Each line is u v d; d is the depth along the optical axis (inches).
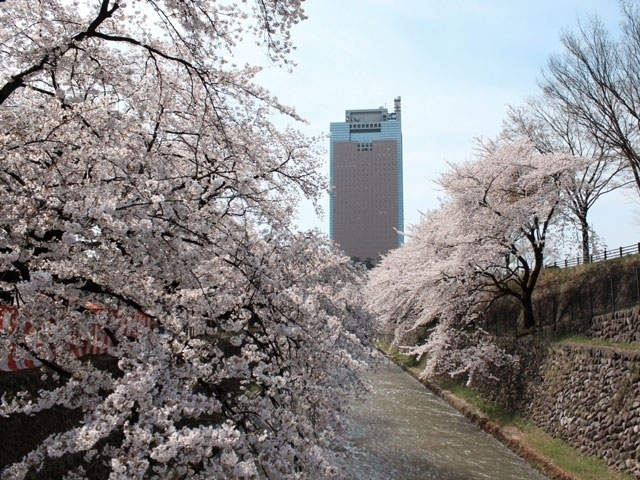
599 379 465.1
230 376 203.5
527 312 712.4
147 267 193.9
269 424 194.2
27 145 193.6
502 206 680.4
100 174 201.3
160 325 208.2
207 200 235.0
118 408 142.6
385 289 917.8
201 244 211.3
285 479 175.3
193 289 207.5
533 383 585.9
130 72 255.1
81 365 195.8
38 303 193.3
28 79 231.3
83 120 204.4
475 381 740.0
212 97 265.3
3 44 235.1
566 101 767.7
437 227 816.3
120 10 258.2
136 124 247.0
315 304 295.9
